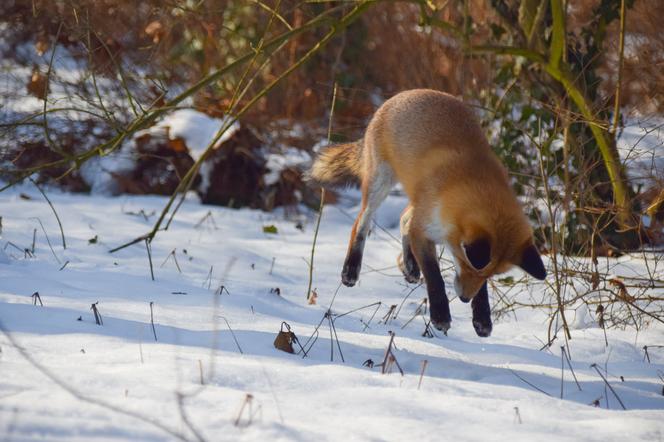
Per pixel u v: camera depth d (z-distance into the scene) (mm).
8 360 6008
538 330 9930
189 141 17234
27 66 17688
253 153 17453
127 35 16953
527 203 11852
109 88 17094
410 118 9594
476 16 17047
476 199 8438
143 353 6547
